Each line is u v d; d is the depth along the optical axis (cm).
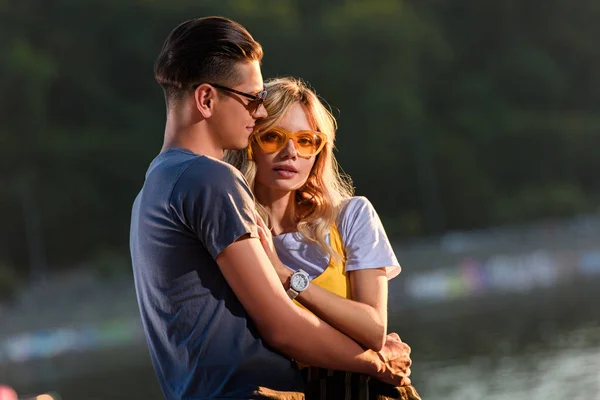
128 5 17075
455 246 13238
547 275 11100
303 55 16712
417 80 18262
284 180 542
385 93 16262
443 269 11569
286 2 18925
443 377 5559
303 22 18112
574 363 5659
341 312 504
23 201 13325
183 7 17025
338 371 532
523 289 9856
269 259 509
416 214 16012
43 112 14838
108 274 11938
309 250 539
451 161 16288
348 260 539
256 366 470
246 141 499
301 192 558
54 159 14062
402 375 539
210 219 460
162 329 474
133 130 15812
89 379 6356
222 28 488
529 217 16425
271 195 557
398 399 536
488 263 11831
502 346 6475
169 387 479
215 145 496
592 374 5278
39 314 9844
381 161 16038
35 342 8681
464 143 17588
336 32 16825
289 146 539
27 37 16375
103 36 17075
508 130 18425
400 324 7881
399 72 16988
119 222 14388
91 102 16188
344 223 549
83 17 17000
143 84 17000
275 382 476
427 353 6425
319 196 553
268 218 555
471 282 10894
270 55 16662
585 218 15825
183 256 467
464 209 16125
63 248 13700
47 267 13462
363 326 508
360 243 540
